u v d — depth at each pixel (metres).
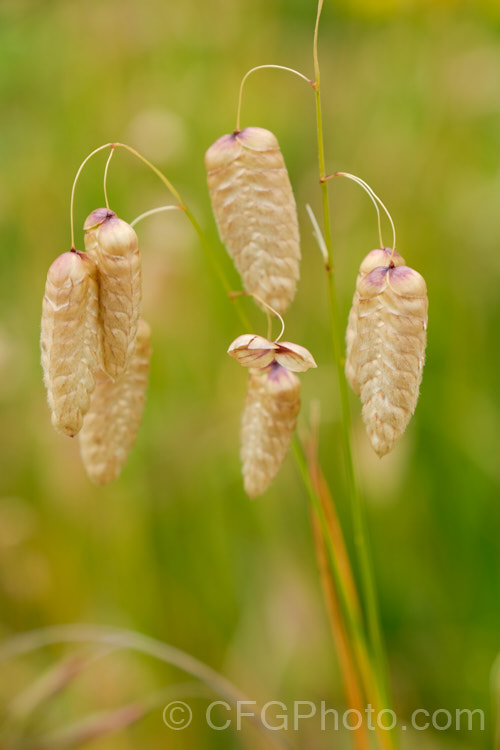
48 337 0.23
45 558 0.34
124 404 0.25
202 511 0.36
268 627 0.33
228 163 0.24
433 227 0.40
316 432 0.26
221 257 0.40
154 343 0.38
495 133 0.44
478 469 0.36
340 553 0.26
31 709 0.28
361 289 0.23
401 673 0.34
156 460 0.36
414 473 0.37
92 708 0.32
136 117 0.43
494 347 0.39
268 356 0.24
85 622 0.34
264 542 0.36
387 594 0.35
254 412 0.24
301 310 0.39
